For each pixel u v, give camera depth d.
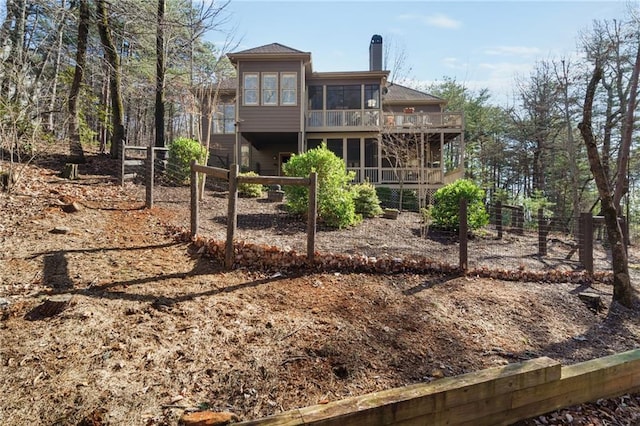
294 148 19.28
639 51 10.71
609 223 4.58
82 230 4.92
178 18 10.36
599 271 5.77
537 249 7.34
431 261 4.99
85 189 7.32
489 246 7.23
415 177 15.12
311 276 4.22
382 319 3.38
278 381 2.33
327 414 1.80
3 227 4.56
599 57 11.44
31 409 1.88
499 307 4.01
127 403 1.99
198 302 3.24
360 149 16.70
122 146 8.32
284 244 5.35
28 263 3.66
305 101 16.12
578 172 19.00
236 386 2.24
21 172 6.46
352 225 7.59
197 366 2.39
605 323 4.04
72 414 1.87
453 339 3.19
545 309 4.15
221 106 18.09
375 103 16.66
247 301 3.40
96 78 14.47
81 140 12.20
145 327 2.74
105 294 3.17
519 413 2.26
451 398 2.04
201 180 8.30
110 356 2.36
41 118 8.07
